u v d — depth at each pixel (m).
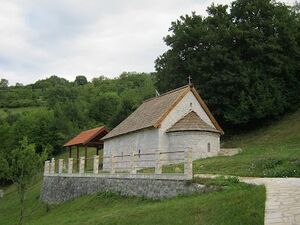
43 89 155.38
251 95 55.75
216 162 33.16
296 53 60.34
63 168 49.28
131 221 20.36
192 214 18.34
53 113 97.69
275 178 22.78
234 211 16.94
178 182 24.72
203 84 57.06
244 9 60.44
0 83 165.88
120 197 30.92
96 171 36.31
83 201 34.69
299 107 59.47
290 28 60.59
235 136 57.88
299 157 28.64
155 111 43.78
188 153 24.41
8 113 119.56
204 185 22.59
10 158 33.91
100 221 22.45
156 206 22.09
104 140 52.38
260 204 16.77
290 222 14.45
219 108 56.72
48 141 88.44
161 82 63.59
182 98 42.47
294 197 17.22
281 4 62.31
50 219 32.69
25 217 40.34
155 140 40.72
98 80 161.38
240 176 26.20
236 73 55.56
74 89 141.00
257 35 57.38
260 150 42.56
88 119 103.19
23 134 86.88
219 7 62.00
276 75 59.59
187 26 59.56
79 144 55.19
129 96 93.25
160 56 64.75
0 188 73.62
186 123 40.69
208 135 41.03
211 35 57.47
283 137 50.56
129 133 45.41
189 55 59.03
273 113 56.41
